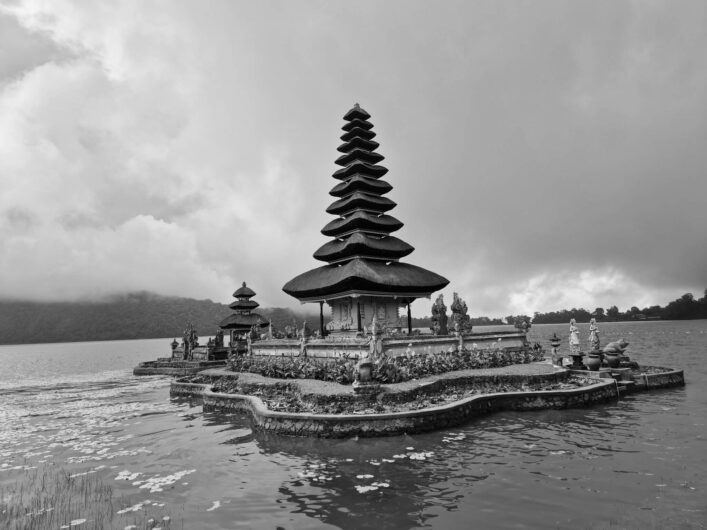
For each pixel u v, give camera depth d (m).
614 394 27.67
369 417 19.88
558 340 35.09
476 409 23.20
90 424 27.05
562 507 12.14
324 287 36.78
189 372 57.78
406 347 30.03
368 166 44.16
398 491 13.66
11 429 26.20
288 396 25.75
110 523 12.09
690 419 22.12
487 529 11.03
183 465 17.45
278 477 15.42
